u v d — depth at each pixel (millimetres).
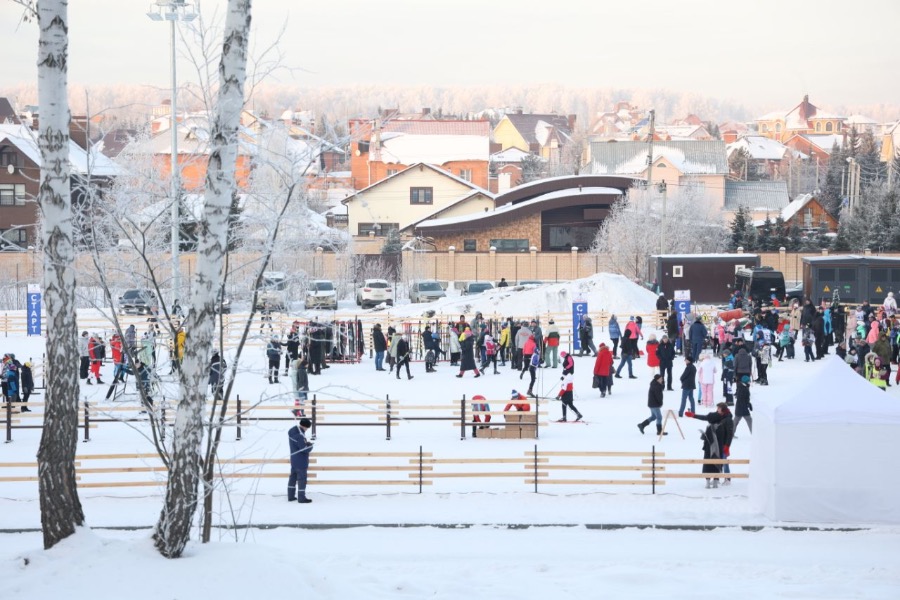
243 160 17875
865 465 20953
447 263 80188
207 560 13156
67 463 14195
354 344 44250
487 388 36875
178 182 16406
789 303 52531
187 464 13617
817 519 21031
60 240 14461
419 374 40438
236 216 16031
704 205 88875
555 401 34531
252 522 20875
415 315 53906
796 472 21125
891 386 36906
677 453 26672
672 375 38219
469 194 93438
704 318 47406
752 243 86875
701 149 118062
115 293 19188
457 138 118312
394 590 15234
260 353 43219
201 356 13875
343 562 17391
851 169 104625
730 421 24594
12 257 71438
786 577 17203
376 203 96938
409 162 115438
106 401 33031
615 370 39406
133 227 16266
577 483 23594
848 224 91562
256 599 12555
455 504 22734
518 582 16344
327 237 17078
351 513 21828
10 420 28891
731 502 22891
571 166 151875
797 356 43750
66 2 14578
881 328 39688
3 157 78188
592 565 17984
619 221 77812
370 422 30125
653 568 17859
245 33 14070
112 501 23109
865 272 55688
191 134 20922
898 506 20922
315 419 28797
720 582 16703
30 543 19375
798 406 21156
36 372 40594
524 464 26047
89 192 15648
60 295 14297
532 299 55406
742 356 29891
